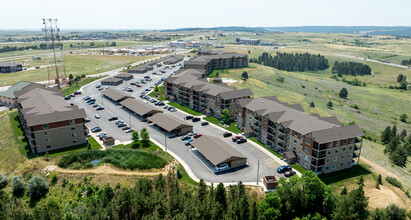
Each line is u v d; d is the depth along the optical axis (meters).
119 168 92.38
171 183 76.50
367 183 88.19
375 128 173.12
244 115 125.38
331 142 89.25
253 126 118.69
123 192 69.12
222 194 69.75
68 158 95.81
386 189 86.50
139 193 69.56
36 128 98.81
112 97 161.88
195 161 96.44
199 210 65.81
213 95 140.75
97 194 75.44
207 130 125.06
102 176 86.06
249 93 141.88
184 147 107.00
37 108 112.50
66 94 178.12
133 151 100.56
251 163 95.88
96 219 62.03
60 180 85.06
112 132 119.81
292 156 96.50
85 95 177.12
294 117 102.50
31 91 138.50
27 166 92.06
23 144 107.81
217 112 141.12
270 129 108.00
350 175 92.19
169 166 93.12
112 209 65.88
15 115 138.62
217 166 90.31
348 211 65.94
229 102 136.00
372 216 68.94
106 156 98.75
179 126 117.06
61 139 104.75
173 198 68.00
